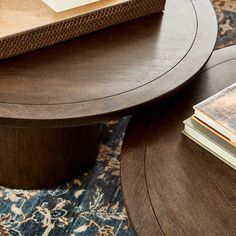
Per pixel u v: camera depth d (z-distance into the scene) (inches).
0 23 39.7
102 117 35.9
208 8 49.6
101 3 43.6
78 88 37.6
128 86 38.3
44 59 40.3
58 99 36.4
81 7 42.7
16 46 39.6
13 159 48.7
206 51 43.3
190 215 31.3
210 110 35.4
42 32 40.4
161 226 30.5
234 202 32.3
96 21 43.5
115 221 49.8
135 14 46.1
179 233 30.1
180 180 33.6
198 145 36.5
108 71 39.7
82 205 51.1
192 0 50.6
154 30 45.3
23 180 51.1
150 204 31.9
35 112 35.1
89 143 52.0
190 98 41.3
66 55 41.0
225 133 34.4
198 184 33.4
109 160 56.4
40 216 49.7
